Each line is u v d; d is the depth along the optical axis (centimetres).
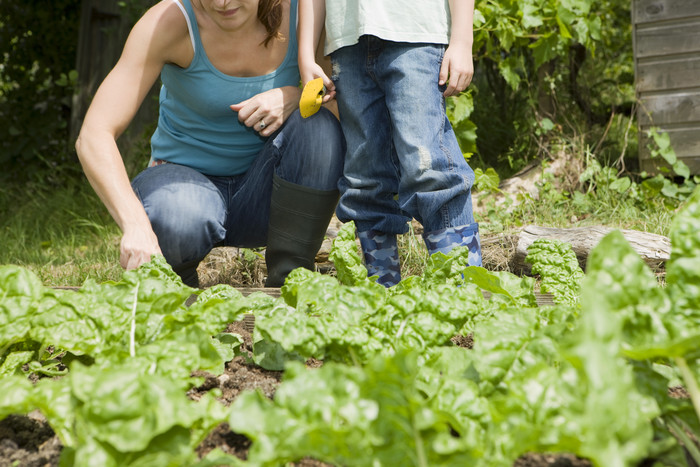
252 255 322
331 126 209
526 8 416
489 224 378
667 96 435
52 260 384
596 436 65
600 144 473
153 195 201
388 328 117
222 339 149
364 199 204
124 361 103
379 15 194
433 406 94
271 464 80
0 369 125
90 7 625
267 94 205
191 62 201
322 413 79
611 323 69
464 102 398
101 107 187
